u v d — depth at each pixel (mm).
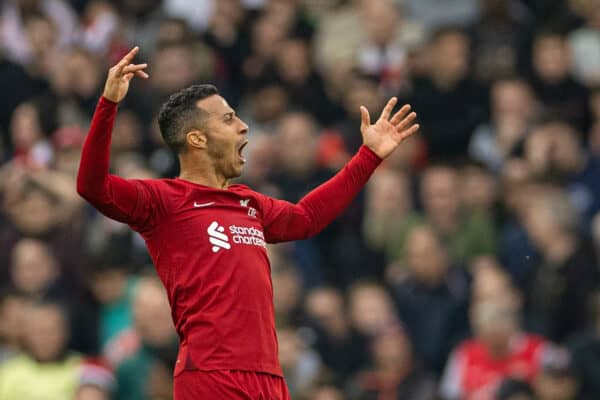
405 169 58906
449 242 54781
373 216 56688
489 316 47438
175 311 27328
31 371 47188
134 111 61625
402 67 63094
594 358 47000
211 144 27734
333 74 64938
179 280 27109
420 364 49000
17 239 54969
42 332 47125
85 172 26375
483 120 60875
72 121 62469
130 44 69000
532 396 45406
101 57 67625
